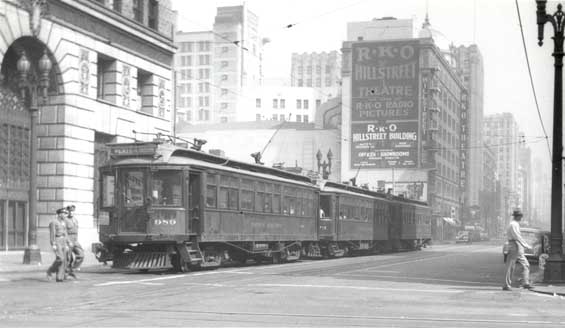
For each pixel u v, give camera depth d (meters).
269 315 11.01
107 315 10.85
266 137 101.25
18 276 19.47
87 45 31.80
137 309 11.63
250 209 25.34
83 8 31.16
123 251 20.91
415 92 88.25
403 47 88.81
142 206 20.34
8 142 28.83
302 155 99.25
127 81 35.03
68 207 18.14
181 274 20.30
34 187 23.58
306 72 167.25
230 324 9.95
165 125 38.72
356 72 90.50
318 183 35.22
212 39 137.62
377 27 94.12
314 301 13.08
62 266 17.48
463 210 115.38
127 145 21.03
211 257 22.89
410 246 52.66
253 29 144.12
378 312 11.58
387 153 88.88
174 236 20.36
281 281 17.75
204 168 21.78
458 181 114.56
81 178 31.25
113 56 33.78
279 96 135.75
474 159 130.75
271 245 27.95
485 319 10.87
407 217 50.69
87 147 31.70
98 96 34.03
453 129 109.00
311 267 24.89
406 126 88.31
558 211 18.05
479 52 134.88
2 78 28.59
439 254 42.44
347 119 90.81
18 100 29.59
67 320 10.23
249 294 14.20
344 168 90.62
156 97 37.91
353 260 32.31
